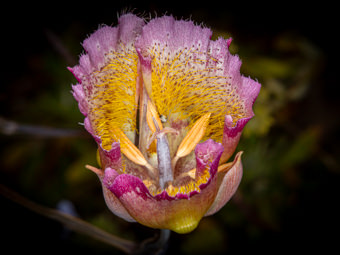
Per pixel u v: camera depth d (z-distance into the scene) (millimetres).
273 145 262
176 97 188
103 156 173
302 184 258
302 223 255
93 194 260
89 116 178
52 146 267
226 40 183
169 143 192
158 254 201
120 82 184
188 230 171
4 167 266
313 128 255
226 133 176
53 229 249
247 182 252
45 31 259
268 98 267
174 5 265
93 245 247
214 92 185
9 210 253
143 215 171
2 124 245
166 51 185
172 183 181
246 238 252
